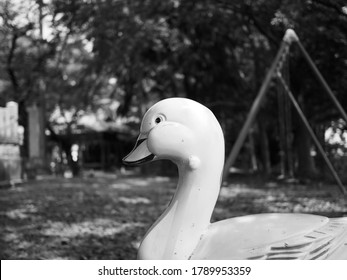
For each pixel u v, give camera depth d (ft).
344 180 40.98
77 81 61.67
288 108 38.29
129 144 100.53
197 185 7.99
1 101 55.62
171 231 7.93
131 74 57.41
